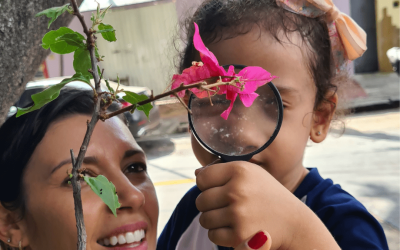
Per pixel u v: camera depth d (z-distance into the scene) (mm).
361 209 1331
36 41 1224
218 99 1100
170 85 824
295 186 1494
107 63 10898
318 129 1583
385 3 12328
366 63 12836
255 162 1339
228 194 972
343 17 1614
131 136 1314
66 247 1106
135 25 10625
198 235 1632
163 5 10305
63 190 1114
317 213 1370
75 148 1136
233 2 1466
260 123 1105
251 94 868
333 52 1614
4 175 1166
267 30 1365
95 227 1110
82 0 1396
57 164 1113
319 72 1485
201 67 804
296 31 1404
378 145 6254
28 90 6109
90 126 666
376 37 12641
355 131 7230
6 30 1104
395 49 11289
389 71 12594
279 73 1335
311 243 973
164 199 4898
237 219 947
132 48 10789
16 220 1175
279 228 969
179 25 1863
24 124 1170
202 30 1478
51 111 1176
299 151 1396
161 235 1922
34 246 1165
